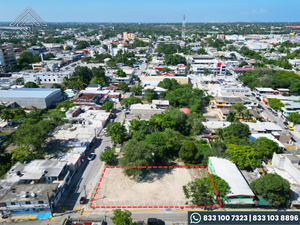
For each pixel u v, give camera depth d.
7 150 88.19
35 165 71.94
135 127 97.62
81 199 62.28
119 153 88.75
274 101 133.62
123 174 75.69
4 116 103.50
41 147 83.88
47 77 177.88
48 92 141.38
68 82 164.12
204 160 80.81
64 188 67.94
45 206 57.53
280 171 69.88
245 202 59.38
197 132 100.94
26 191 59.62
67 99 144.50
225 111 123.75
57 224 55.53
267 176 59.50
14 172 68.44
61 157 79.25
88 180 72.56
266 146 81.69
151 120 101.06
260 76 184.75
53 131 99.81
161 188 68.94
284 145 97.19
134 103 131.75
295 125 113.00
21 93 138.38
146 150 73.38
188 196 65.25
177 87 159.88
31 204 57.78
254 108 133.88
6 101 131.62
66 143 88.88
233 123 94.00
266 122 110.75
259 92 154.12
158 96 156.88
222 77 192.12
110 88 170.50
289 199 60.31
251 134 98.00
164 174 75.81
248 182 65.19
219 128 96.44
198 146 90.38
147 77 180.00
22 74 179.75
